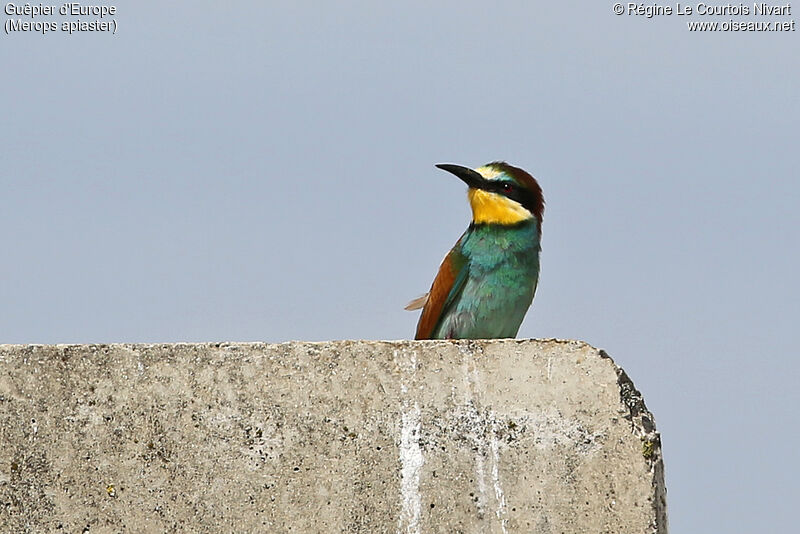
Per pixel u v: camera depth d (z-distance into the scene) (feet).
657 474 26.16
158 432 26.25
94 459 26.03
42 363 26.43
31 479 25.85
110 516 25.80
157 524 25.79
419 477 26.09
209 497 25.95
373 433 26.35
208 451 26.18
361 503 25.96
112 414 26.30
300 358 26.81
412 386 26.66
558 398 26.61
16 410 26.17
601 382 26.71
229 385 26.58
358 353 26.86
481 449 26.25
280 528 25.84
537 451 26.23
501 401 26.61
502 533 25.79
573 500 25.90
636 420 26.40
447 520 25.85
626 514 25.75
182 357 26.71
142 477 26.00
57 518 25.70
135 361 26.61
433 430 26.37
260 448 26.23
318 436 26.35
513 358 26.91
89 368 26.50
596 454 26.17
